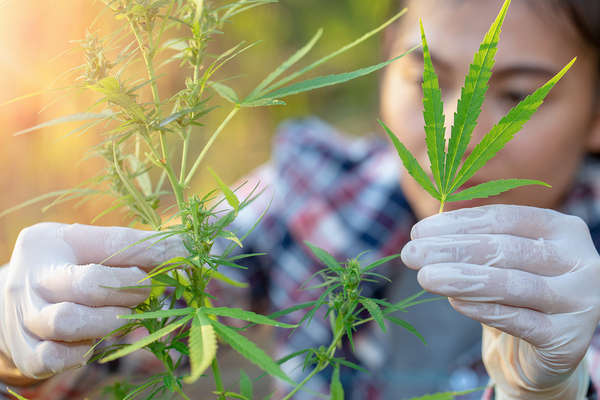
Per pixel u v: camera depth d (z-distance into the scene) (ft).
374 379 4.00
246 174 7.48
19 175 3.84
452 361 3.97
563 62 2.47
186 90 1.36
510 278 1.56
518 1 2.40
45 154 3.76
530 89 2.49
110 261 1.58
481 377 3.61
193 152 7.11
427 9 2.69
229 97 1.45
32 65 3.19
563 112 2.58
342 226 4.03
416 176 1.42
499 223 1.62
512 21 2.42
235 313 1.26
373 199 3.98
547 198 2.91
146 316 1.25
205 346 1.14
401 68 2.98
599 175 3.33
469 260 1.58
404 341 4.09
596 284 1.62
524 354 1.78
